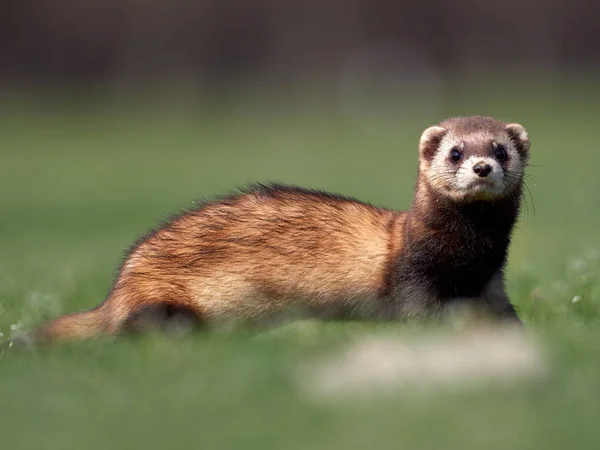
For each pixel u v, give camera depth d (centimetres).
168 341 1593
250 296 1780
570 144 7188
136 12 11694
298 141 8450
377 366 1333
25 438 1219
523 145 1856
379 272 1781
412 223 1784
